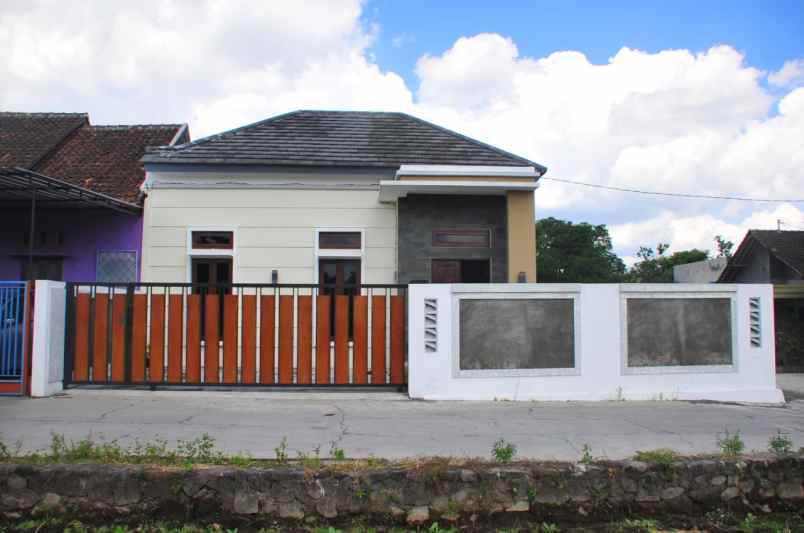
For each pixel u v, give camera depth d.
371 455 5.84
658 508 5.44
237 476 5.14
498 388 9.21
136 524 5.06
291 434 6.77
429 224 12.27
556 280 43.56
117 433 6.68
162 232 12.12
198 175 12.20
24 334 8.82
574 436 6.94
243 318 9.28
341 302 9.38
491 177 11.82
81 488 5.12
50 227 12.19
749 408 9.19
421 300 9.15
